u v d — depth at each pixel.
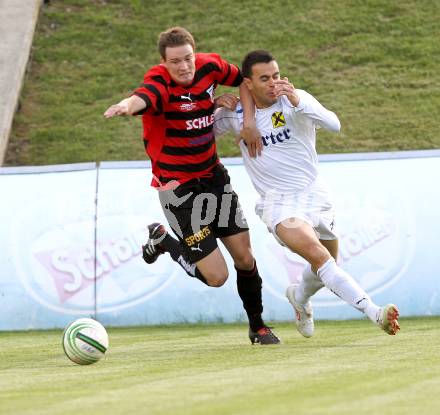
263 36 57.47
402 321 31.47
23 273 34.41
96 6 62.19
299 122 22.16
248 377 15.63
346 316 33.12
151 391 14.12
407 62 54.50
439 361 17.45
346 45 56.25
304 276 23.52
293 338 25.95
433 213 33.06
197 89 21.75
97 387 15.02
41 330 33.97
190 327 33.03
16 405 12.98
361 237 33.16
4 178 35.28
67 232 34.41
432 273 32.78
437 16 58.56
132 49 57.59
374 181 33.53
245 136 22.27
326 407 11.81
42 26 60.03
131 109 20.34
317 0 61.00
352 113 50.28
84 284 34.06
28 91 54.62
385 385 13.94
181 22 59.72
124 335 30.08
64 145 49.72
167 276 33.88
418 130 48.47
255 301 23.55
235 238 22.89
